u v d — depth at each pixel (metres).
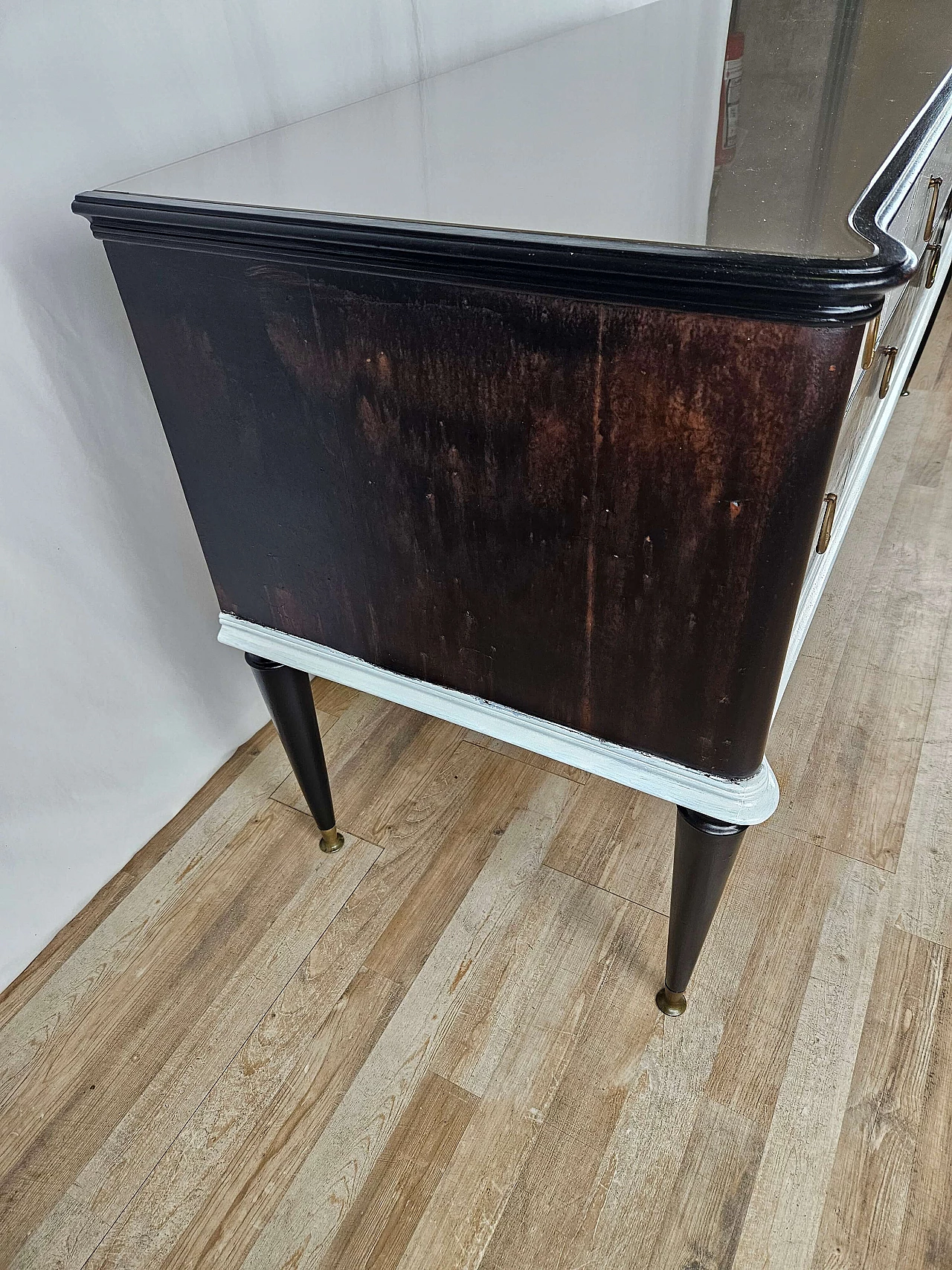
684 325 0.40
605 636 0.54
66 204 0.67
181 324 0.56
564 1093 0.74
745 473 0.43
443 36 0.96
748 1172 0.68
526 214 0.46
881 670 1.13
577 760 0.62
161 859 0.94
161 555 0.86
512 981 0.82
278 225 0.47
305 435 0.57
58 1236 0.67
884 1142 0.70
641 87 0.77
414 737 1.07
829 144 0.57
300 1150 0.71
